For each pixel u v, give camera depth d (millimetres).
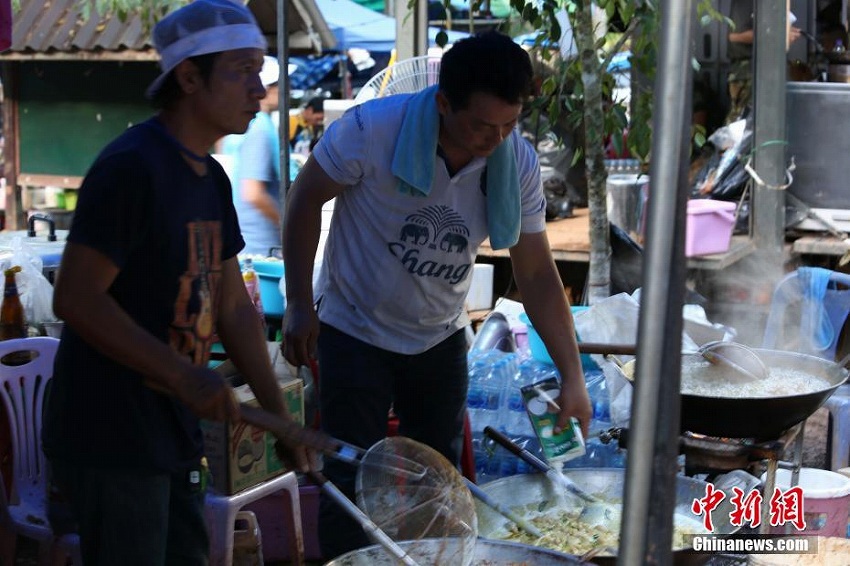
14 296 3410
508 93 2311
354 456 2168
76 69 7473
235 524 3373
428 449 2270
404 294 2682
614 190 5645
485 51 2328
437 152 2553
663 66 1319
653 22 4188
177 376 1943
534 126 5098
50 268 3918
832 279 4660
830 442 4129
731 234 5750
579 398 2742
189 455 2156
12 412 3082
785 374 2990
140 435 2039
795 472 3059
